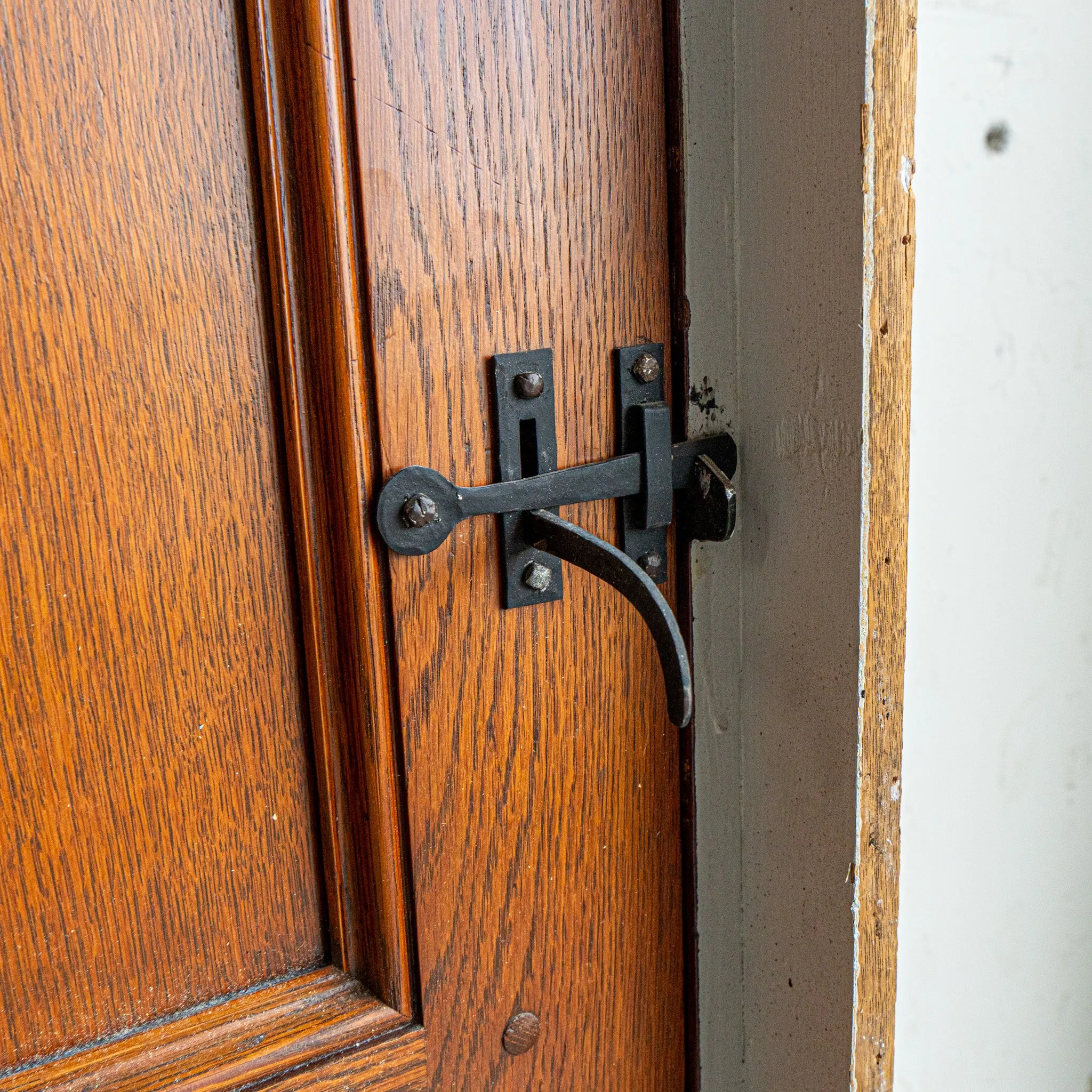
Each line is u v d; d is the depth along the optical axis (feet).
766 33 1.64
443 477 1.56
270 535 1.56
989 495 1.85
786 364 1.73
